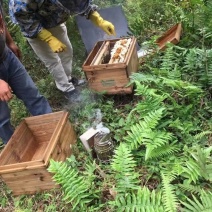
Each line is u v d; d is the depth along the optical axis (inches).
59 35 100.8
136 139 72.3
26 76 87.3
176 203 55.0
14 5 83.0
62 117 82.7
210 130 75.9
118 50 101.7
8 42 89.6
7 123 84.4
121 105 97.5
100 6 153.3
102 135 76.7
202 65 88.0
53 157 73.9
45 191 75.9
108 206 66.4
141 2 146.9
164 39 114.4
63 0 88.5
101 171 73.3
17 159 80.7
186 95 81.3
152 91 78.9
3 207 78.0
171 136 72.8
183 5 125.6
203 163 60.9
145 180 69.0
